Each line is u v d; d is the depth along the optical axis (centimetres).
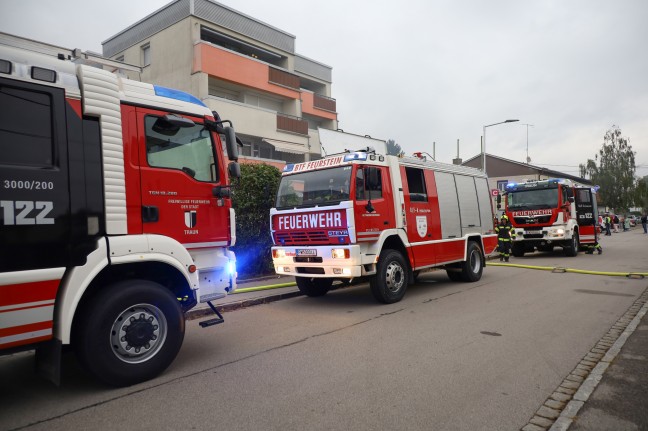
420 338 577
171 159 488
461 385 416
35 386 437
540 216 1689
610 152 5909
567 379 429
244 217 1091
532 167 4472
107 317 414
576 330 609
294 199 834
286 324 678
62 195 395
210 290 532
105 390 421
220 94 2480
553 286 986
